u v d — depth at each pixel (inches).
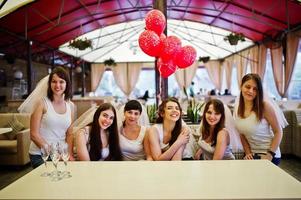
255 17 276.8
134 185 59.1
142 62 506.6
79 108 277.6
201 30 397.4
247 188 56.7
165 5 161.2
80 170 70.5
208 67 501.7
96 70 519.2
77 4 264.2
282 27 276.1
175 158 88.1
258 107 91.3
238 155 98.0
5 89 339.6
